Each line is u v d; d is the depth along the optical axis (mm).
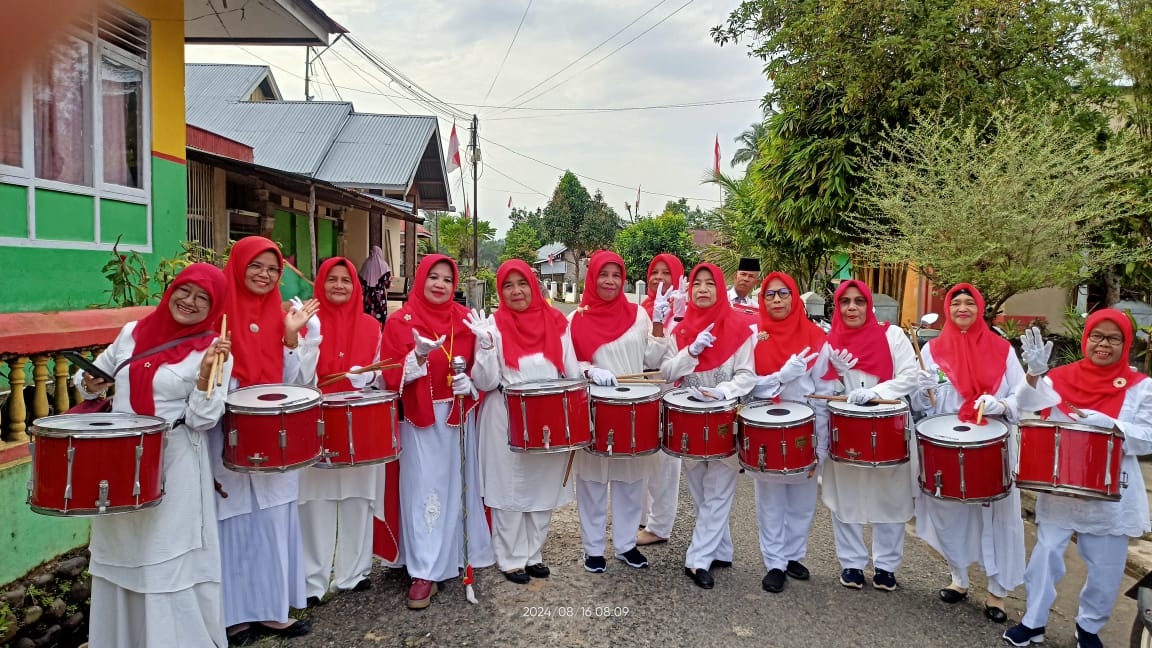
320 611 4258
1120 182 8086
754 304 7184
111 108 6359
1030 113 8242
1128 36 8086
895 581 4684
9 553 4121
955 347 4469
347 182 16266
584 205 49562
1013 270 7699
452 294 4508
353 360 4469
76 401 4727
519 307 4613
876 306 9586
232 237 12203
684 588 4617
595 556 4816
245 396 3674
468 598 4371
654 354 5078
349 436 3900
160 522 3318
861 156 9711
